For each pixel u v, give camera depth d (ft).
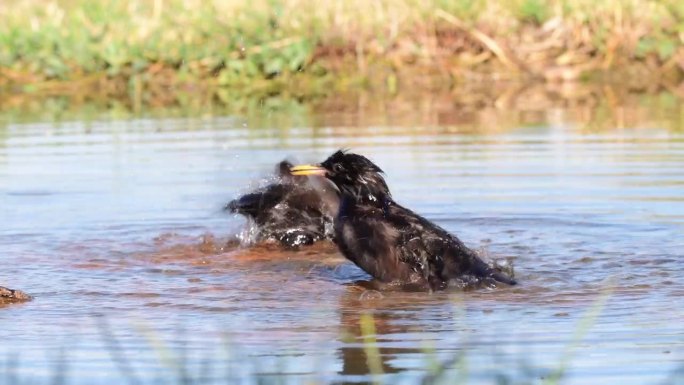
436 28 92.79
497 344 29.55
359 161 38.93
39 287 37.24
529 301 34.32
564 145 59.21
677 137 60.39
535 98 79.51
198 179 52.54
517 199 48.14
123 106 79.25
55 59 90.68
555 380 25.95
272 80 90.53
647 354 28.25
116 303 35.12
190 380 26.61
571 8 93.45
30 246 42.93
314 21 92.99
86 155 58.90
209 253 42.50
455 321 32.19
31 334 31.55
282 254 42.91
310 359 28.68
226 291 36.70
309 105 77.92
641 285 35.88
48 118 73.00
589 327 30.96
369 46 91.91
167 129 66.80
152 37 92.53
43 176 54.13
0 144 62.64
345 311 33.86
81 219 46.75
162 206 48.47
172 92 87.15
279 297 35.86
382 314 33.35
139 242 43.62
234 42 91.81
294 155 56.54
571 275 37.47
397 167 54.44
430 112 72.90
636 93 80.84
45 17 97.50
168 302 35.27
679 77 88.63
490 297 34.99
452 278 36.50
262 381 26.48
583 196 48.16
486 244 41.81
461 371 26.71
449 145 59.88
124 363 28.53
